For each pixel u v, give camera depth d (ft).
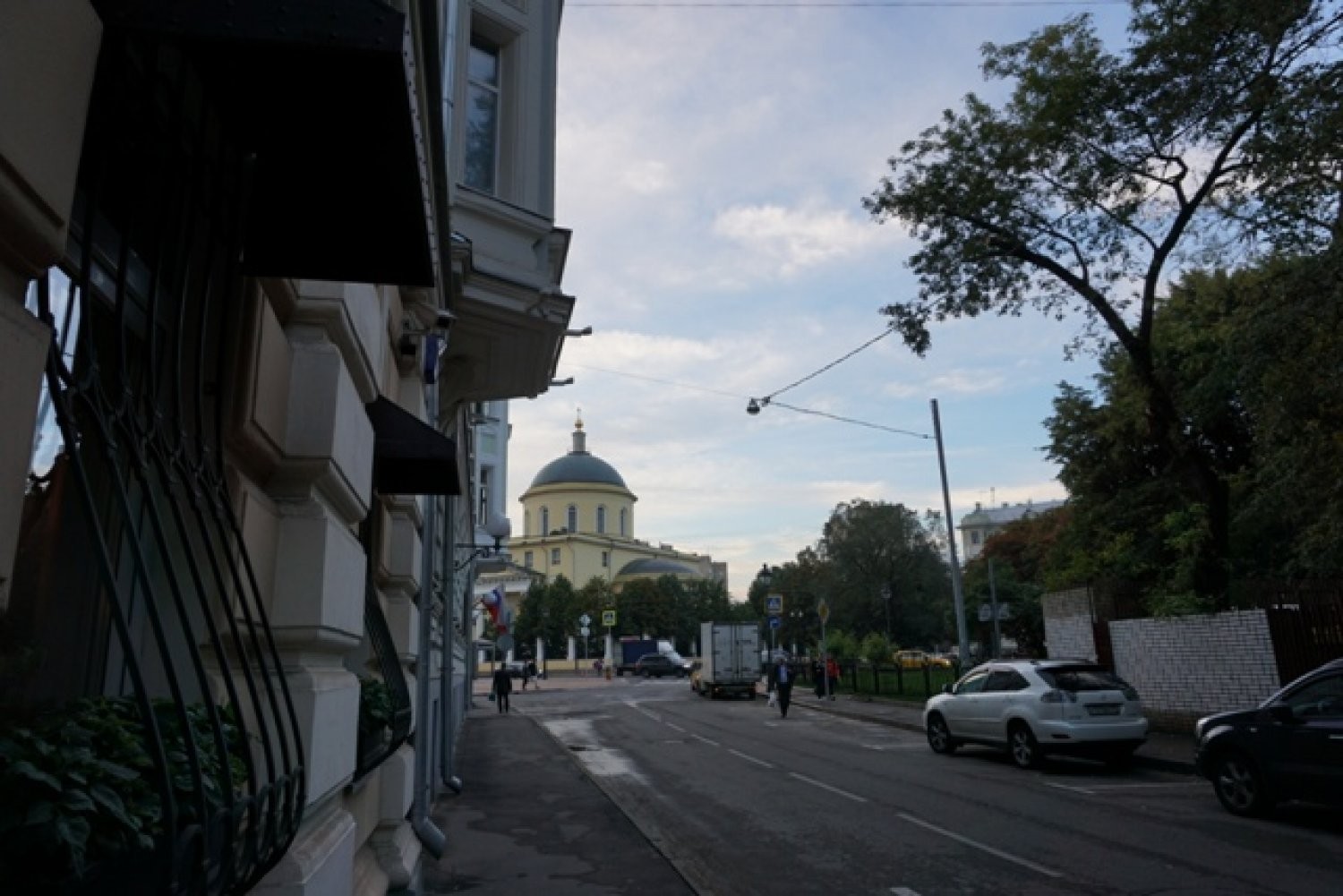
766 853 29.40
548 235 33.40
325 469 11.84
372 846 20.95
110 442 6.80
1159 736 56.34
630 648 241.96
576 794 40.91
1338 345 39.09
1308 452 44.93
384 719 17.34
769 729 76.43
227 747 8.62
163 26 6.92
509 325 32.89
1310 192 42.45
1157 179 53.36
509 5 34.22
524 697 133.28
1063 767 48.21
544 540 308.19
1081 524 87.04
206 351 10.29
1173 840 29.99
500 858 28.12
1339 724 30.25
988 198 55.88
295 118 8.36
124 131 8.20
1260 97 42.42
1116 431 80.48
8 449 5.20
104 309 9.03
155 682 9.74
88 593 8.78
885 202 59.21
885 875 26.48
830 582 175.83
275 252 10.39
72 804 5.48
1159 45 46.75
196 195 8.34
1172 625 58.08
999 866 27.25
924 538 177.78
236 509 10.18
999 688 51.31
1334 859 26.99
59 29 5.80
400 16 7.37
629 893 24.07
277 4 7.17
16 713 7.57
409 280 10.99
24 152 5.32
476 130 33.30
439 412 36.42
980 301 59.62
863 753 57.47
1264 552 70.38
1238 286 66.28
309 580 11.43
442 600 46.68
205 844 6.40
